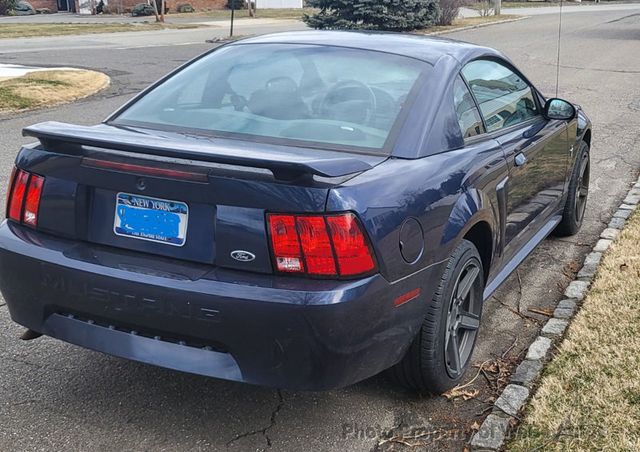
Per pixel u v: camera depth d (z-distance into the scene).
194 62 4.01
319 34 4.12
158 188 2.81
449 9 30.22
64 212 3.03
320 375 2.71
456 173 3.28
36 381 3.50
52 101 12.33
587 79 15.14
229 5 54.06
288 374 2.71
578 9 45.41
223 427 3.16
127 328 2.91
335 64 3.66
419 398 3.42
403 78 3.52
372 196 2.76
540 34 27.14
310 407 3.33
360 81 3.51
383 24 24.20
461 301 3.43
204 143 3.13
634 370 3.51
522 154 4.10
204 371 2.77
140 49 22.77
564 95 13.00
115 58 19.59
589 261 5.10
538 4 51.06
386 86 3.47
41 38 27.70
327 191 2.65
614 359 3.62
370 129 3.25
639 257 5.08
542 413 3.18
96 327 2.97
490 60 4.21
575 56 19.72
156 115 3.56
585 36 26.14
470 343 3.62
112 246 2.96
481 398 3.42
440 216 3.09
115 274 2.82
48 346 3.86
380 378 3.58
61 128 2.98
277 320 2.63
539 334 4.03
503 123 4.16
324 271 2.65
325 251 2.64
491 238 3.67
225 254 2.74
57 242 3.04
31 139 9.41
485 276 3.80
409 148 3.18
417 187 2.99
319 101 3.43
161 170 2.78
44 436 3.07
